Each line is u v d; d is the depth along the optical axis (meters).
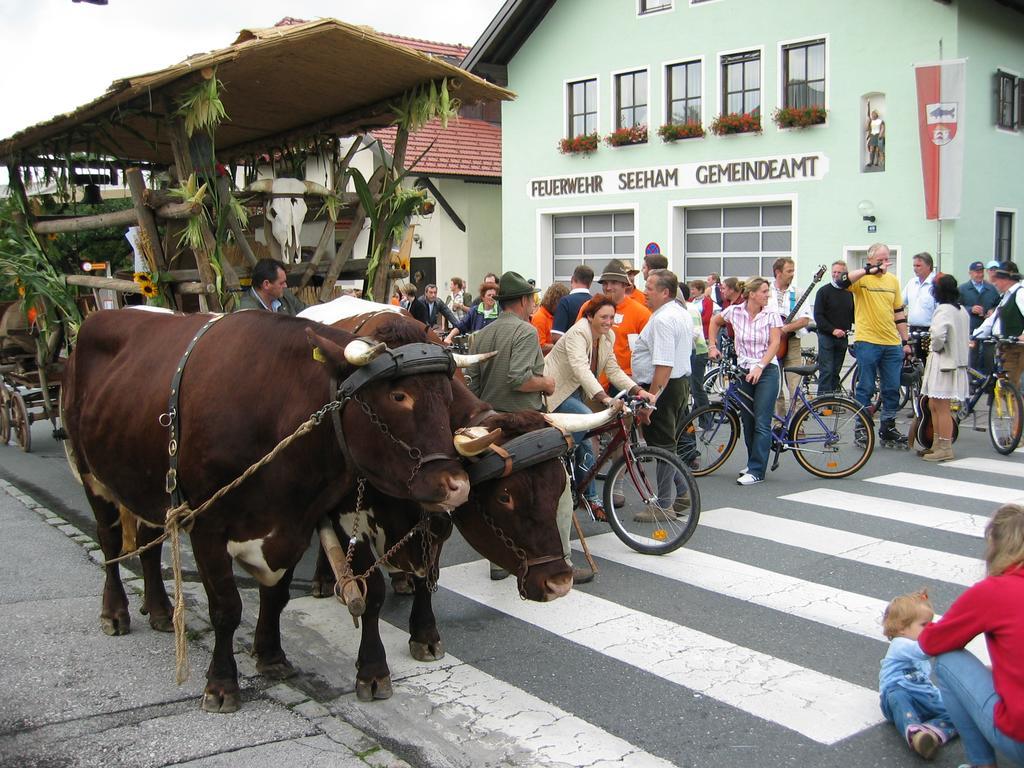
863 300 10.49
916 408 10.74
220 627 4.28
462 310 18.62
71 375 5.39
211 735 4.07
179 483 4.32
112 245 9.91
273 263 6.55
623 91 21.59
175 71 6.07
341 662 4.91
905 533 7.13
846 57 17.95
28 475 9.98
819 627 5.33
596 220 22.59
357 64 6.77
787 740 4.04
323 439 3.99
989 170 18.30
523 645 5.14
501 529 3.97
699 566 6.44
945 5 16.77
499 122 28.16
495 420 4.08
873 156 17.86
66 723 4.18
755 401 8.88
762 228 19.77
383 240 7.66
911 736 3.88
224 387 4.18
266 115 8.34
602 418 4.29
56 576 6.43
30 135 7.87
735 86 19.77
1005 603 3.36
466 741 4.05
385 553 4.45
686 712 4.31
